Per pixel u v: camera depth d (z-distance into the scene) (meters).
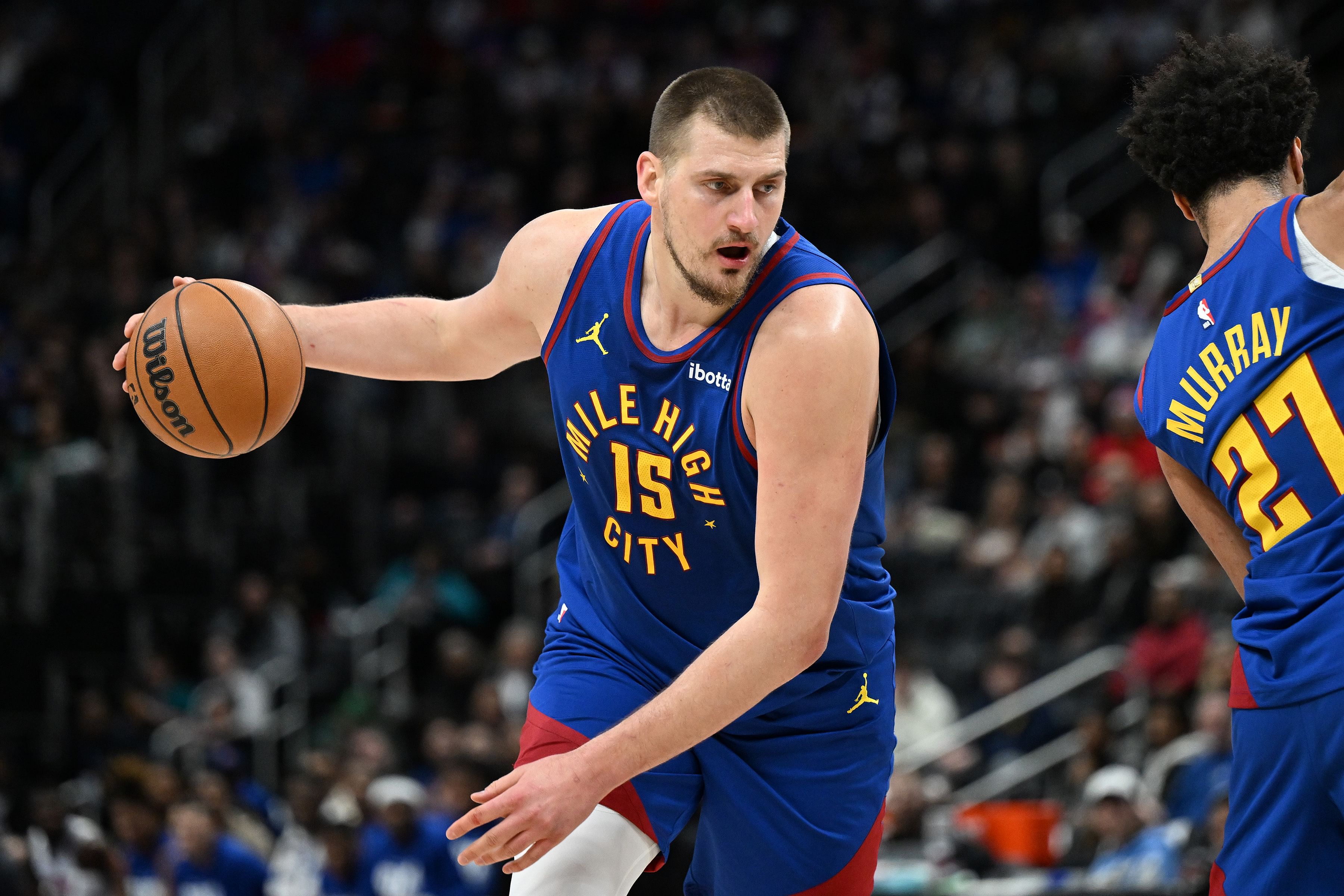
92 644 35.53
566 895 9.23
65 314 42.41
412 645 35.12
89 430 38.28
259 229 45.38
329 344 10.55
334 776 27.19
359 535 39.53
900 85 46.12
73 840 24.34
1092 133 42.78
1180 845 18.94
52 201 49.56
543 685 10.02
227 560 37.88
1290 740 8.24
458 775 25.39
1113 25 43.56
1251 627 8.59
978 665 28.89
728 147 8.33
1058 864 21.45
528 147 47.16
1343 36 42.75
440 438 41.31
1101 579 28.00
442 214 46.06
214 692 33.50
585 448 9.45
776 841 9.80
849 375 8.48
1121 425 31.34
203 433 9.94
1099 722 23.52
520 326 10.16
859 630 9.66
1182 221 37.84
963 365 38.16
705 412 8.90
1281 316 8.38
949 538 32.41
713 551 9.33
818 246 43.47
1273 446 8.40
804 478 8.45
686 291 8.80
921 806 22.81
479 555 36.53
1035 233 41.28
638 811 9.56
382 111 49.62
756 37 48.91
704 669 8.32
